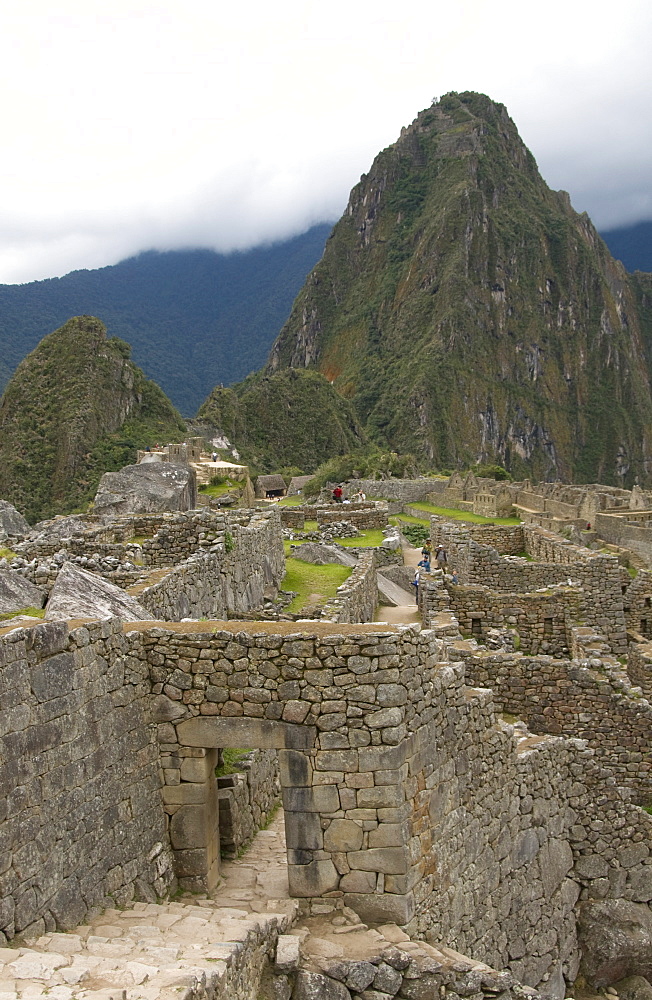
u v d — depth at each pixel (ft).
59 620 25.39
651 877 43.45
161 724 28.32
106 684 25.86
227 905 27.43
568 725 48.70
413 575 96.68
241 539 58.44
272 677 27.48
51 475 428.56
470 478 344.90
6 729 21.21
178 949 21.83
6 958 19.67
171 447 221.66
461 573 76.79
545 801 39.47
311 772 27.20
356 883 27.04
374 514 136.15
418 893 27.73
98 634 25.63
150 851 27.22
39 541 54.90
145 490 90.89
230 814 31.30
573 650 59.31
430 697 29.40
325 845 27.14
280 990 24.26
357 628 28.02
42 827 22.31
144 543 54.44
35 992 18.03
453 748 31.32
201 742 28.07
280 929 25.66
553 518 267.18
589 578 68.85
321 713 27.14
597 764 42.65
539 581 72.59
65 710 23.63
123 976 18.99
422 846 28.22
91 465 424.05
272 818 37.65
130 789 26.61
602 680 48.11
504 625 64.34
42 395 461.78
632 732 47.73
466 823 32.07
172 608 42.24
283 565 78.28
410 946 26.11
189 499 93.86
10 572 36.96
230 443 593.01
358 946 25.75
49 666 23.07
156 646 28.30
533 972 37.19
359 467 442.50
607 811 42.37
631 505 321.93
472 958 31.68
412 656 27.99
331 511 137.69
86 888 23.95
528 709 49.26
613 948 40.78
